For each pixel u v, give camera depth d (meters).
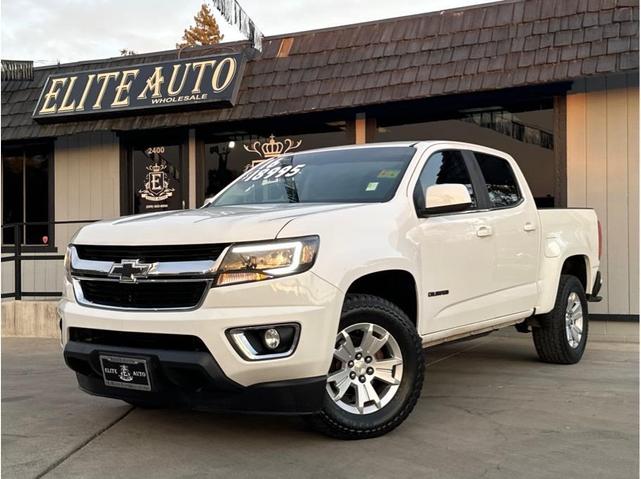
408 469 3.75
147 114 10.68
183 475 3.70
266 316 3.79
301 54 10.15
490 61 8.80
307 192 5.09
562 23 8.66
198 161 11.43
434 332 4.80
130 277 4.05
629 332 8.21
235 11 9.18
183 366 3.81
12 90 11.88
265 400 3.83
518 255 5.77
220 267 3.85
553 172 9.35
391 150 5.30
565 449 4.09
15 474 3.75
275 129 11.03
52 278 12.33
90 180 12.15
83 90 11.05
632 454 4.00
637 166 8.90
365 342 4.27
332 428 4.13
